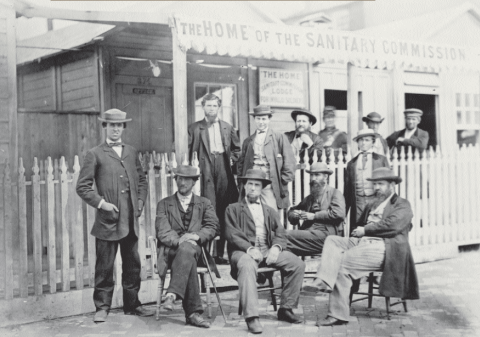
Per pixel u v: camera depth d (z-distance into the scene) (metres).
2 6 7.55
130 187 5.98
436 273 7.81
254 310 5.38
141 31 9.79
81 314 6.30
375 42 7.71
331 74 11.41
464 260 8.63
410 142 8.76
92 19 7.15
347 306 5.64
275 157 6.90
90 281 6.48
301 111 7.86
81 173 5.84
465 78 12.10
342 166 8.00
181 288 5.55
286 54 6.96
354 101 8.83
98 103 9.48
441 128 12.09
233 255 5.82
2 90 7.69
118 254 6.51
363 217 6.25
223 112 10.40
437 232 8.79
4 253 5.92
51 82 10.32
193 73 10.10
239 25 6.65
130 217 6.01
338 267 5.69
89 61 9.56
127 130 9.66
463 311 6.01
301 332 5.38
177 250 5.71
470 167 9.08
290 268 5.75
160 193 6.97
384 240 5.79
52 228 6.19
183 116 6.60
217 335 5.33
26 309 6.00
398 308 6.18
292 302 5.71
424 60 8.14
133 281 6.11
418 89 11.91
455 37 10.91
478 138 12.17
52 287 6.17
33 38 10.51
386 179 6.02
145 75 9.88
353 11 12.98
